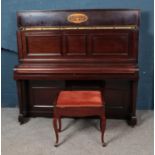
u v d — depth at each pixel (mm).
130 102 2816
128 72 2545
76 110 2336
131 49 2715
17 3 2986
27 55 2811
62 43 2773
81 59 2795
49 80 2834
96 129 2768
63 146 2453
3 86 3271
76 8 2971
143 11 2916
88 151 2367
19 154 2338
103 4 2939
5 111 3232
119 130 2729
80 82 2838
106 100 2893
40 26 2752
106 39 2729
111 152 2346
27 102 2990
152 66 3080
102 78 2582
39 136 2643
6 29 3072
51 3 2973
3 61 3180
